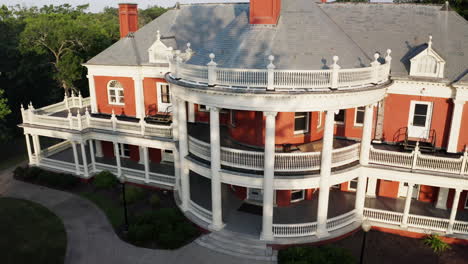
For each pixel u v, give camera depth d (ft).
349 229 70.64
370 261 64.80
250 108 60.13
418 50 74.90
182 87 67.51
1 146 136.98
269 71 56.75
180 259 66.23
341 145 76.95
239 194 81.10
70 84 168.55
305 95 57.93
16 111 165.58
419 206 78.95
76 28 158.20
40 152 106.83
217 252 67.31
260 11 67.15
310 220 72.43
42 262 66.54
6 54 156.76
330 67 59.31
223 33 71.92
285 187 64.39
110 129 94.32
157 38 93.20
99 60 100.99
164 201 86.84
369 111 67.05
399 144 77.36
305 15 69.62
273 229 68.13
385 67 67.05
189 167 74.13
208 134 84.28
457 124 71.56
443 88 71.82
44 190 95.45
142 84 98.78
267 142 61.36
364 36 80.59
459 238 69.05
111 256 67.82
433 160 67.05
